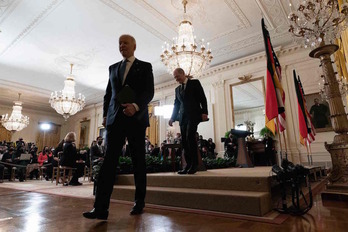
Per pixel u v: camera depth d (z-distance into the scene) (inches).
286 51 273.1
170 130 367.9
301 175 72.0
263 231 51.3
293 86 263.4
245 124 290.5
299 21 110.9
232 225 57.2
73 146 210.7
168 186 101.7
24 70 340.5
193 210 76.3
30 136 535.5
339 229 50.5
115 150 67.4
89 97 478.3
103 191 63.6
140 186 74.8
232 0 205.2
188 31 206.8
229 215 67.6
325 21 100.9
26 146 399.2
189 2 206.5
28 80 377.1
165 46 279.7
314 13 103.2
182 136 114.7
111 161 66.1
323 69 95.0
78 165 213.3
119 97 65.0
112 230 53.3
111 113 70.5
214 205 74.9
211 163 183.6
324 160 230.8
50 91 427.5
